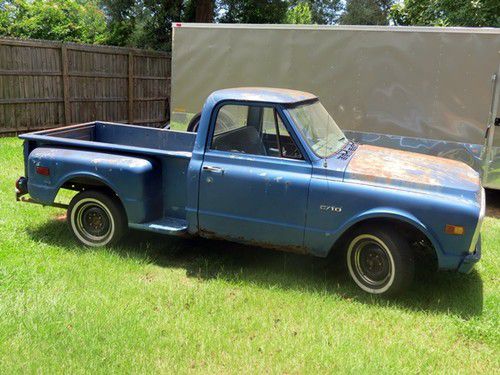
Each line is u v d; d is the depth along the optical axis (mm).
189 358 3482
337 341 3744
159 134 6441
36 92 11859
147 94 14703
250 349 3611
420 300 4492
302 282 4746
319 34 8133
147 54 14391
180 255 5320
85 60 12797
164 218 5242
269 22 20109
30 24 16188
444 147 7688
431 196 4246
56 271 4672
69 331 3688
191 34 9039
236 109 4887
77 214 5379
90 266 4828
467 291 4680
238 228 4801
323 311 4172
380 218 4434
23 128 11719
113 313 3971
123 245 5434
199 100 9219
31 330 3656
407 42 7641
